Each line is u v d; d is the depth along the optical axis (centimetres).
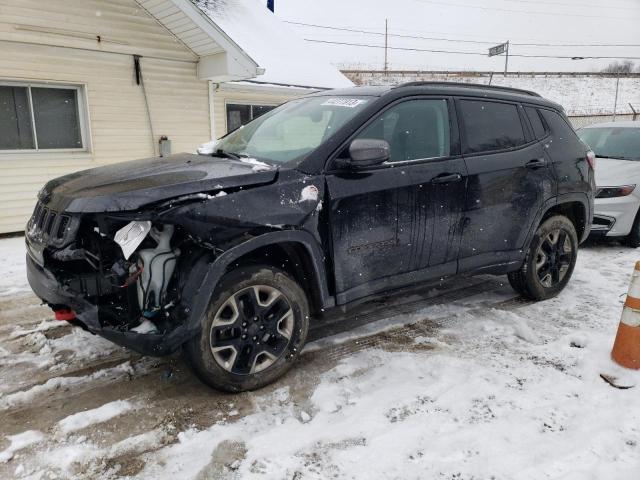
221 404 301
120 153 933
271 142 377
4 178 801
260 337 311
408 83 388
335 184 325
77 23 834
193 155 393
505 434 271
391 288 366
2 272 566
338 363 353
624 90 4850
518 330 406
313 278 326
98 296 284
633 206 684
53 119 849
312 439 266
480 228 404
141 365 348
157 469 245
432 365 349
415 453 255
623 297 494
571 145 480
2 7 755
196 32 907
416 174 360
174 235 294
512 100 444
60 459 251
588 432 272
